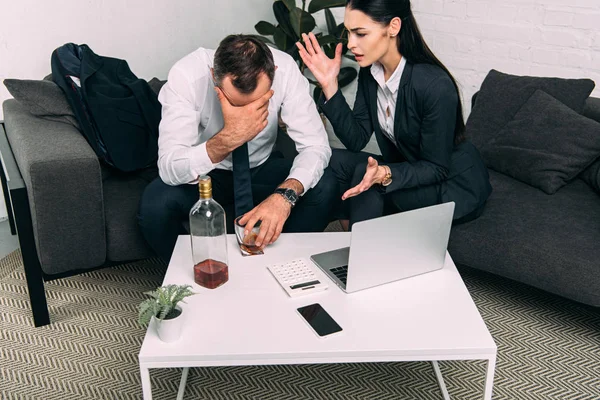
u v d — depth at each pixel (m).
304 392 1.78
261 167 2.23
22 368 1.87
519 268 1.98
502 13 2.82
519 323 2.10
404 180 1.98
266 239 1.69
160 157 1.94
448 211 1.58
